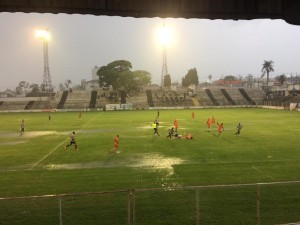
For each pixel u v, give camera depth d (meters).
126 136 42.78
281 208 15.68
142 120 67.50
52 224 14.13
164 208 15.75
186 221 14.24
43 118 77.88
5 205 16.30
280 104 109.56
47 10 11.40
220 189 18.42
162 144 35.78
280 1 12.28
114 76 146.75
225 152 30.53
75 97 130.62
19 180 21.47
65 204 16.39
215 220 14.32
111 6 11.46
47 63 161.75
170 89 142.50
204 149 32.25
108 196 17.55
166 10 11.77
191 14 12.21
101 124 60.22
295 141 37.12
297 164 25.36
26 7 11.12
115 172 23.33
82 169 24.41
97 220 14.48
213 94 134.00
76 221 14.40
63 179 21.59
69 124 61.41
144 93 136.00
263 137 40.47
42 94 158.75
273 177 21.48
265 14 12.39
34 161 27.72
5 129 54.12
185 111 96.31
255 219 14.39
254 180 20.75
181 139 39.25
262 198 17.05
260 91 139.25
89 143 37.34
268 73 188.38
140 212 15.30
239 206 15.95
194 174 22.47
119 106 111.50
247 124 56.25
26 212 15.45
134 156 29.27
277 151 30.91
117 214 15.09
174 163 26.00
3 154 31.28
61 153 31.38
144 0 11.61
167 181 20.80
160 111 98.69
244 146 33.88
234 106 116.94
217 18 12.75
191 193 17.88
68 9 11.40
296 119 65.75
